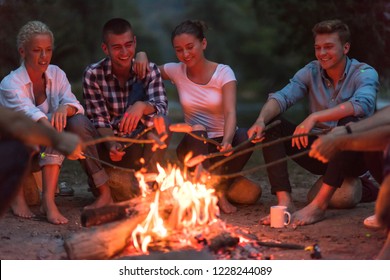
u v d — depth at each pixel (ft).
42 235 18.95
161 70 22.91
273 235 18.79
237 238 16.92
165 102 22.27
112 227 16.47
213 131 22.40
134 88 22.43
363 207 22.11
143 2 184.96
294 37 44.88
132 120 20.90
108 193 21.38
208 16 131.13
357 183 21.76
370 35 38.93
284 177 20.85
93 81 22.21
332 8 39.73
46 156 20.44
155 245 16.63
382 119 16.21
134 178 21.81
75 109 20.89
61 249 17.62
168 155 32.81
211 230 16.99
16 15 39.45
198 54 21.58
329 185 19.97
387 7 38.73
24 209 21.02
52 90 21.65
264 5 46.50
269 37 118.93
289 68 97.76
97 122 22.09
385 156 14.94
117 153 20.99
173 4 188.03
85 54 54.80
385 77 40.50
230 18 128.36
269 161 20.95
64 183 25.34
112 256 16.42
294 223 19.74
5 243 18.16
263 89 116.78
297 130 19.90
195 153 21.01
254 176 28.91
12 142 14.17
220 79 21.95
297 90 21.89
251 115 75.92
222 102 22.07
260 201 23.59
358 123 16.31
